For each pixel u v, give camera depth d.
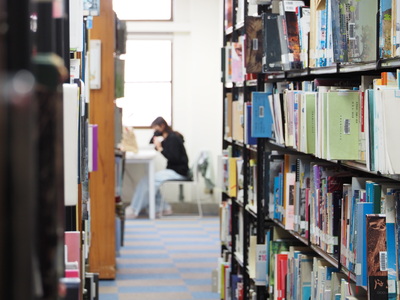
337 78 3.88
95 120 6.96
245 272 5.26
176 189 11.08
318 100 3.24
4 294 0.80
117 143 7.40
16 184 0.79
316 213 3.59
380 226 2.64
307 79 4.42
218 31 10.99
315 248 3.66
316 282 3.63
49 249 0.97
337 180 3.36
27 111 0.79
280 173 4.45
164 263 7.69
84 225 3.70
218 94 11.02
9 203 0.79
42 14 1.38
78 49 3.04
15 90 0.78
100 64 6.88
